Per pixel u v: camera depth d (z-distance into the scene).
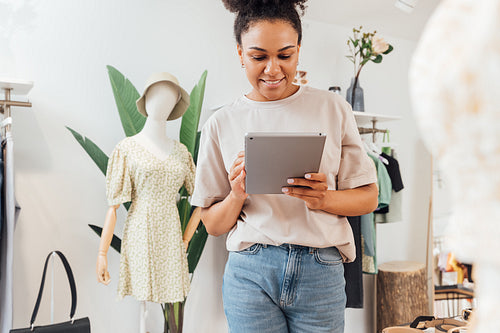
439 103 0.29
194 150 2.25
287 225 1.06
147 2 2.48
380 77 3.44
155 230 1.88
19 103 1.89
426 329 1.54
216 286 2.63
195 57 2.63
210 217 1.18
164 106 1.93
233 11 1.07
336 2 2.84
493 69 0.26
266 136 0.90
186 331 2.53
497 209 0.28
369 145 3.10
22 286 2.13
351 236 1.12
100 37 2.35
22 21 2.16
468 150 0.28
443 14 0.30
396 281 2.95
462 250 0.30
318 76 3.11
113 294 2.35
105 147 2.35
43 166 2.20
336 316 1.09
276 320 1.10
